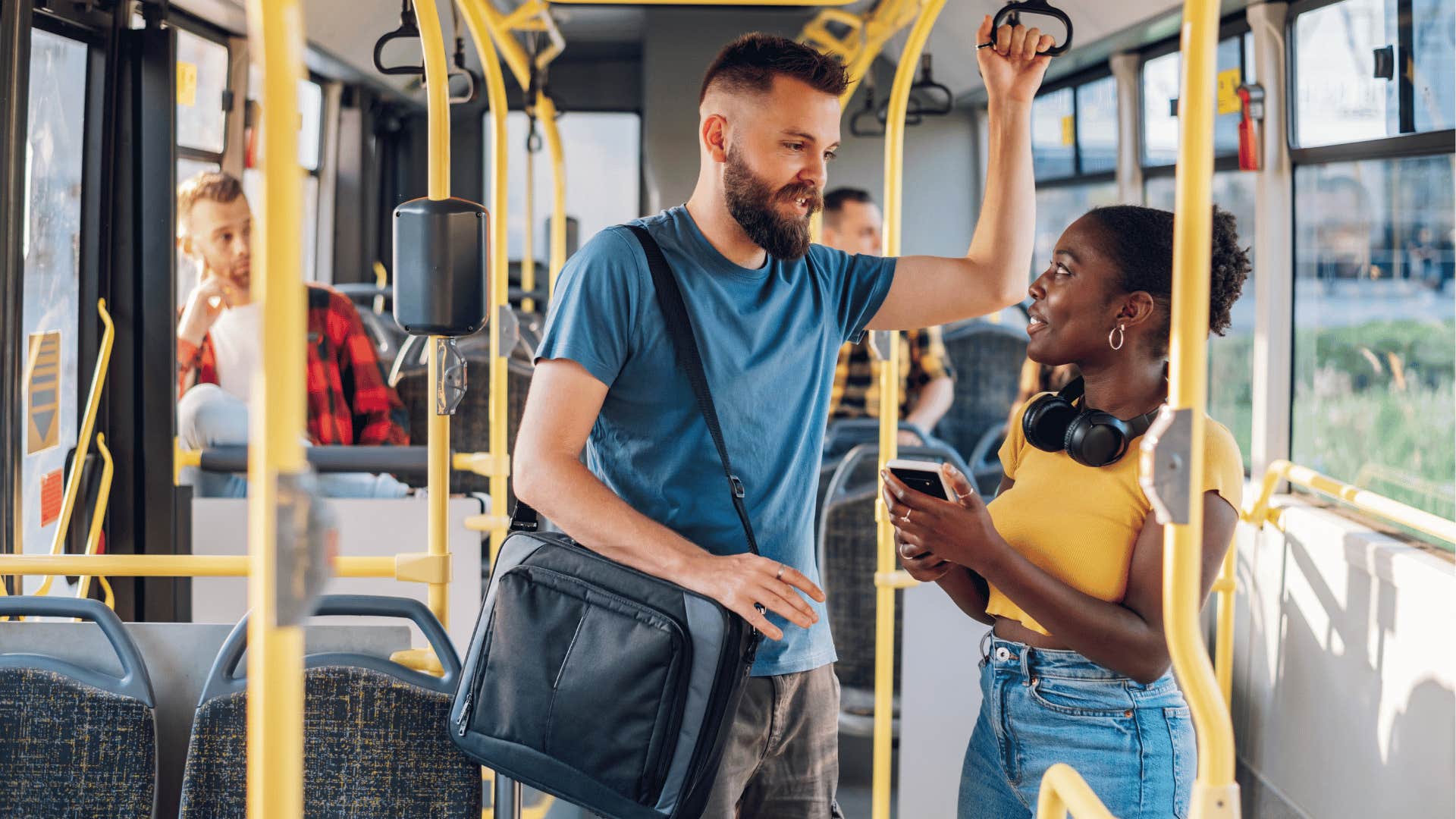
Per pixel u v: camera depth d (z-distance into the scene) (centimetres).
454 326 192
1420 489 298
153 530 352
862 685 367
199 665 203
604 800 170
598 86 824
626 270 179
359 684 190
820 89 178
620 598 170
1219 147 397
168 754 203
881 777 275
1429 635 262
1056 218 575
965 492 164
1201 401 110
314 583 98
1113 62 492
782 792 203
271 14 92
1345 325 336
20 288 283
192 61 429
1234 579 310
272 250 94
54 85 328
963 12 517
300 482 96
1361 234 324
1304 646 334
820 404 202
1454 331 281
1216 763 111
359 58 568
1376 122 311
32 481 319
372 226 650
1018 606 169
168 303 351
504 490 302
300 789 101
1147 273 169
